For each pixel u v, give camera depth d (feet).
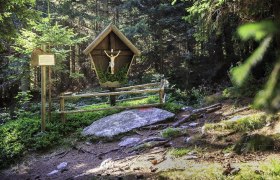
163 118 30.48
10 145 28.71
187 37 53.88
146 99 37.83
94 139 28.58
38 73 53.67
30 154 27.99
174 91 49.34
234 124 22.29
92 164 23.56
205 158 18.35
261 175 14.23
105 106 36.47
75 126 32.40
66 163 24.81
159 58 60.44
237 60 48.75
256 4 20.08
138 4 55.98
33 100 50.67
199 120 28.63
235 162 16.65
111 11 84.89
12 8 30.99
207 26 24.84
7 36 32.07
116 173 19.29
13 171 25.49
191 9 24.61
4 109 48.60
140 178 17.33
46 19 36.47
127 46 35.27
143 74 62.18
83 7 78.13
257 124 20.90
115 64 35.24
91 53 34.22
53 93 70.64
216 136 21.33
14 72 45.68
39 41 36.17
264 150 17.13
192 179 15.57
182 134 24.61
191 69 53.83
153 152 21.95
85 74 79.15
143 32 54.34
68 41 37.68
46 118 33.22
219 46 50.47
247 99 28.84
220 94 34.40
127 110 34.01
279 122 19.58
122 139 27.78
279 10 18.25
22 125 31.81
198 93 46.03
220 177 15.06
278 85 3.74
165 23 53.72
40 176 23.27
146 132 28.32
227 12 23.47
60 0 64.95
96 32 77.66
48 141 29.09
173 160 19.21
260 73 30.27
